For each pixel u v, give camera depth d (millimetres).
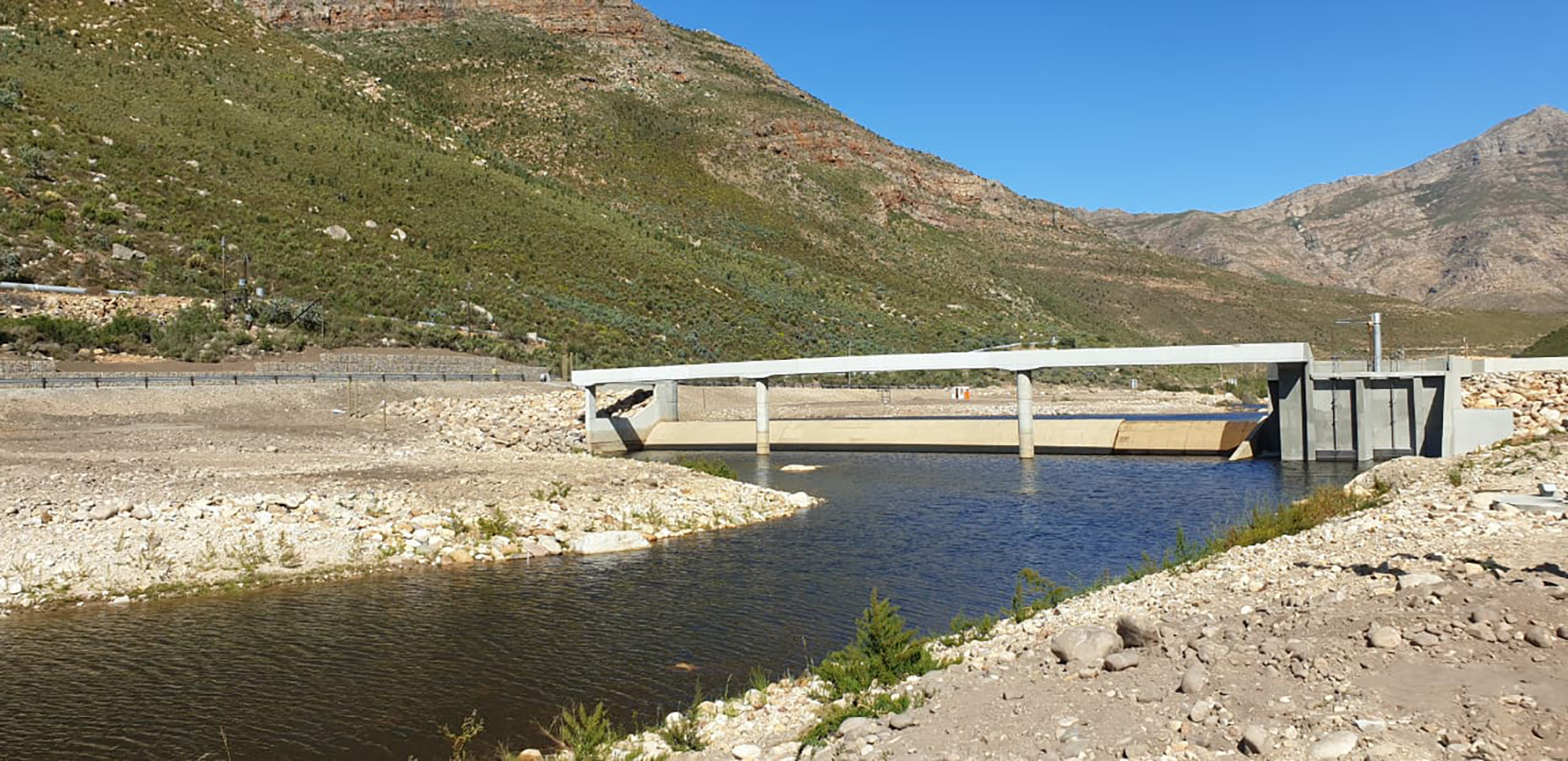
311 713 15070
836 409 85500
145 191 84188
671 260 127188
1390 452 49219
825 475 49781
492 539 27391
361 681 16594
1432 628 10500
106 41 123250
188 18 143250
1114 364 54406
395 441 49375
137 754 13562
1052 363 55938
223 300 69875
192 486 30688
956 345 124062
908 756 9773
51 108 93250
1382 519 17203
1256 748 8547
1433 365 51500
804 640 19078
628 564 26109
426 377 67000
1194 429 56781
